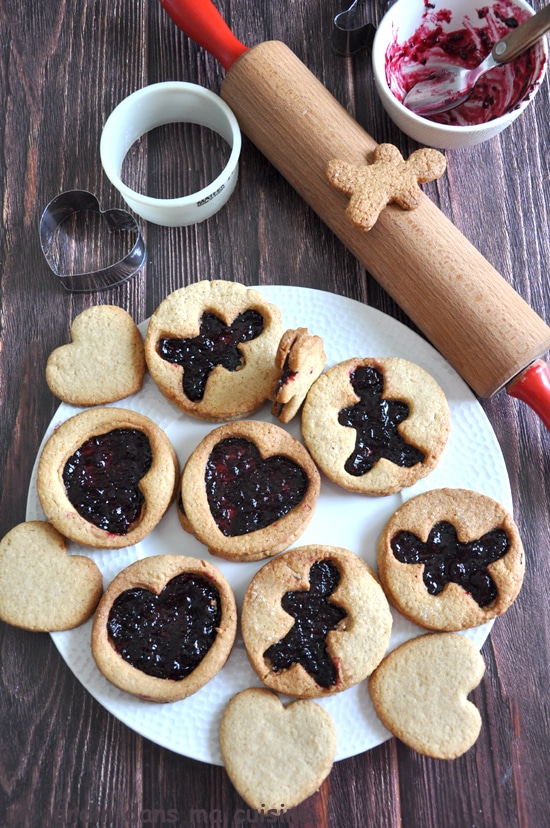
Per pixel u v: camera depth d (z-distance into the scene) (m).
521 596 0.50
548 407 0.49
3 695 0.49
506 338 0.49
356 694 0.47
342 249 0.54
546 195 0.56
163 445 0.49
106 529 0.48
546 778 0.48
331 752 0.46
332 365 0.52
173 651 0.46
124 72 0.57
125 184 0.56
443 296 0.49
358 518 0.50
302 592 0.47
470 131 0.49
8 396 0.53
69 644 0.48
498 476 0.50
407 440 0.49
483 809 0.48
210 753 0.46
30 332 0.54
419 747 0.46
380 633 0.47
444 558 0.48
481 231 0.55
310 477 0.48
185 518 0.49
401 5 0.51
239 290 0.51
